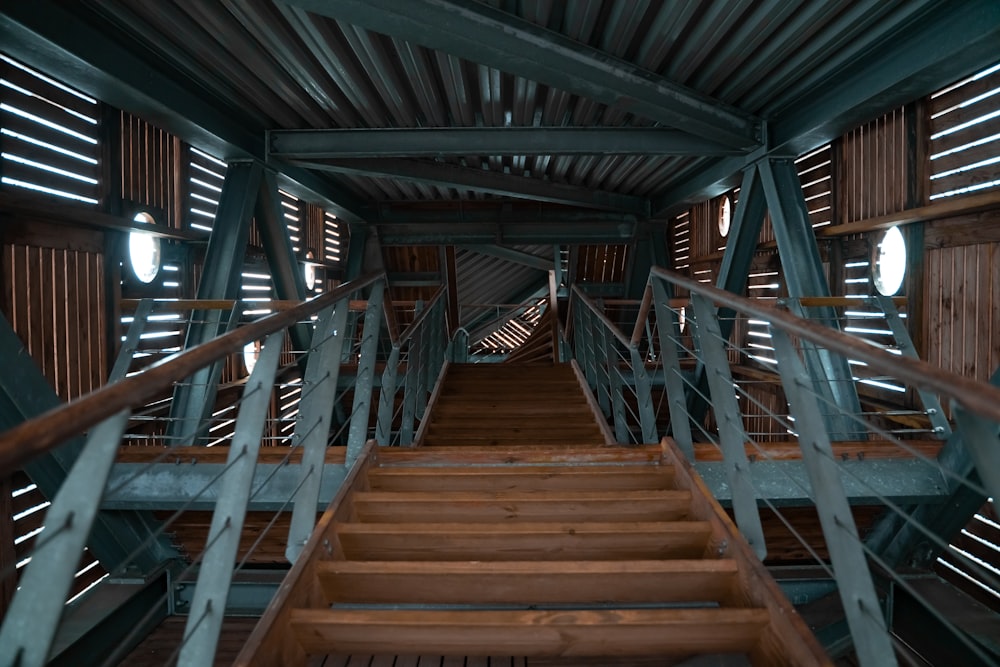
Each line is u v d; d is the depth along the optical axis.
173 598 3.25
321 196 6.67
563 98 4.44
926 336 4.53
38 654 0.84
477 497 2.27
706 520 2.08
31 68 3.67
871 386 5.19
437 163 6.09
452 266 10.31
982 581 3.95
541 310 14.48
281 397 7.39
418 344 4.87
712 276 8.15
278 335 1.63
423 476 2.53
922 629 2.93
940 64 3.00
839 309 5.60
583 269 10.61
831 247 5.81
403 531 2.01
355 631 1.55
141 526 3.14
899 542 3.17
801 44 3.45
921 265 4.57
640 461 2.79
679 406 2.81
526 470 2.54
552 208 8.59
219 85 4.01
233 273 4.63
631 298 8.87
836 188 5.71
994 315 3.93
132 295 4.79
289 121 4.79
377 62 3.78
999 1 2.64
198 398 3.94
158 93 3.56
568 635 1.55
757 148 4.68
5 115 3.48
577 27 3.35
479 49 3.24
